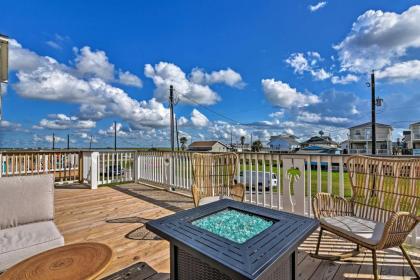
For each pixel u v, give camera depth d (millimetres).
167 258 2215
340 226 1908
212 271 1257
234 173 3408
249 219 1723
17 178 2207
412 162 1900
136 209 3902
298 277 1866
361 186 2211
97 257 1404
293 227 1487
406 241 2406
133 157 6742
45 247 1788
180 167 5129
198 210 1890
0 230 1989
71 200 4523
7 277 1196
